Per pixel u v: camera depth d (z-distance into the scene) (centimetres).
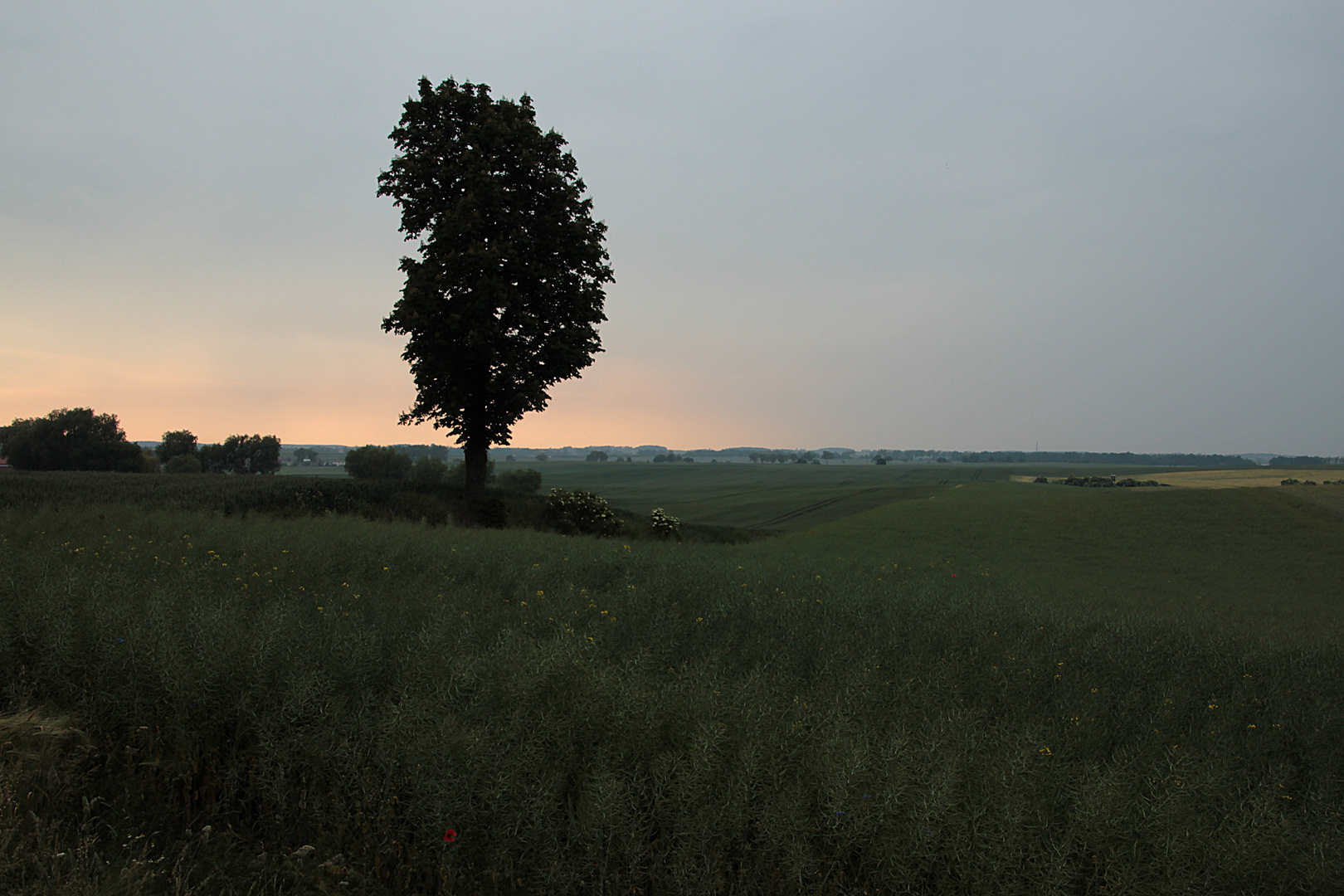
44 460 8188
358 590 817
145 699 418
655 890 320
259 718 404
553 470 18225
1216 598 2092
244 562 895
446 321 2295
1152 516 4269
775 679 555
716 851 326
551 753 396
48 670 446
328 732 383
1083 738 521
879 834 331
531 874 332
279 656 462
